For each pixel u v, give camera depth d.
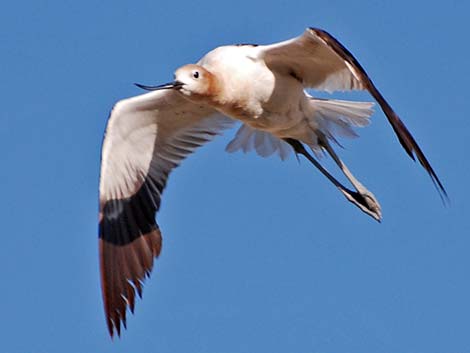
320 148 16.12
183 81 14.99
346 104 16.12
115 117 15.75
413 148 13.28
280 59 15.30
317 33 14.45
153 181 16.17
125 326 15.73
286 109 15.59
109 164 15.90
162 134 16.11
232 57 15.32
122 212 15.98
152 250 16.02
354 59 14.16
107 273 15.80
